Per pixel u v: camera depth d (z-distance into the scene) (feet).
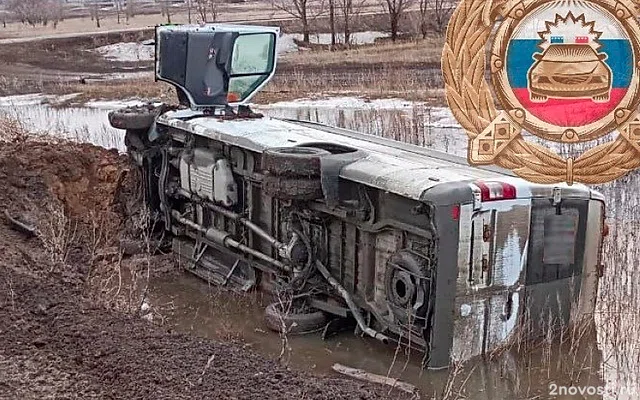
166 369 17.93
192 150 31.09
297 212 25.59
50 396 16.48
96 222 33.42
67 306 21.21
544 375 22.43
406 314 22.40
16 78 87.81
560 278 23.61
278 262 27.27
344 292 24.80
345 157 24.45
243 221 28.71
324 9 116.06
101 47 112.16
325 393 17.44
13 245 27.48
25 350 18.69
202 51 31.99
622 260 27.17
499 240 22.36
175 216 32.81
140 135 33.94
